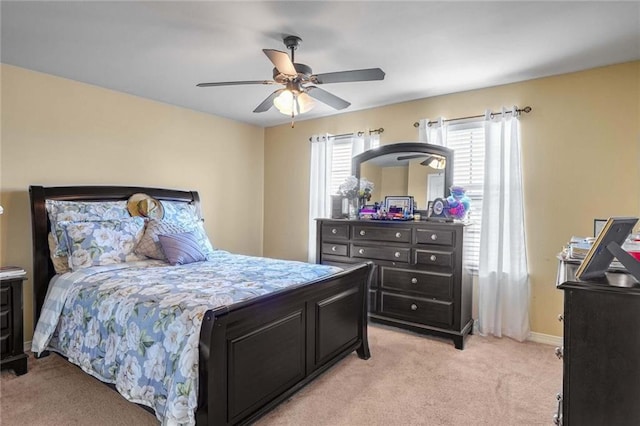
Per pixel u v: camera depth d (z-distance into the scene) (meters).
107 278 2.46
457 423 2.05
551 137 3.16
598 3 2.00
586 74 3.01
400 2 2.01
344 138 4.40
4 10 2.10
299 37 2.43
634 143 2.83
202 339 1.63
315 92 2.65
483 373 2.64
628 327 1.18
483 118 3.48
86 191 3.28
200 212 4.15
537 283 3.25
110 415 2.10
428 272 3.28
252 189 5.10
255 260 3.26
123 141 3.67
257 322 1.92
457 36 2.42
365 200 4.06
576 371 1.26
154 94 3.70
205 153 4.47
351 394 2.35
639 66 2.80
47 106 3.15
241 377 1.83
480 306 3.41
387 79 3.24
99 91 3.48
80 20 2.22
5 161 2.93
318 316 2.41
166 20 2.22
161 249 3.14
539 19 2.18
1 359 2.50
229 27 2.30
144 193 3.69
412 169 3.82
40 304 2.86
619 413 1.20
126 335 1.96
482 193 3.48
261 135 5.22
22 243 3.02
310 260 4.61
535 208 3.24
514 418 2.09
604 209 2.95
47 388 2.40
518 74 3.12
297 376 2.24
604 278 1.31
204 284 2.26
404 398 2.30
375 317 3.57
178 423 1.58
